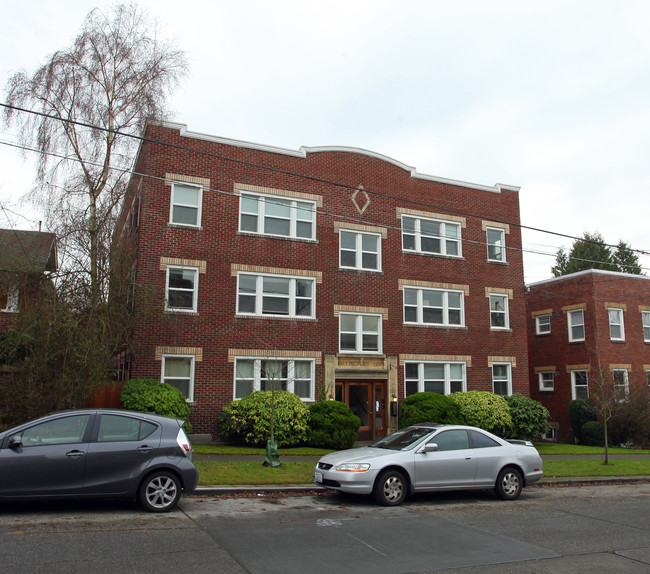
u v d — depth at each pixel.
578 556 7.75
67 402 13.52
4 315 15.87
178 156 20.55
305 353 21.41
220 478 12.38
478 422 21.59
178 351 19.50
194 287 20.19
